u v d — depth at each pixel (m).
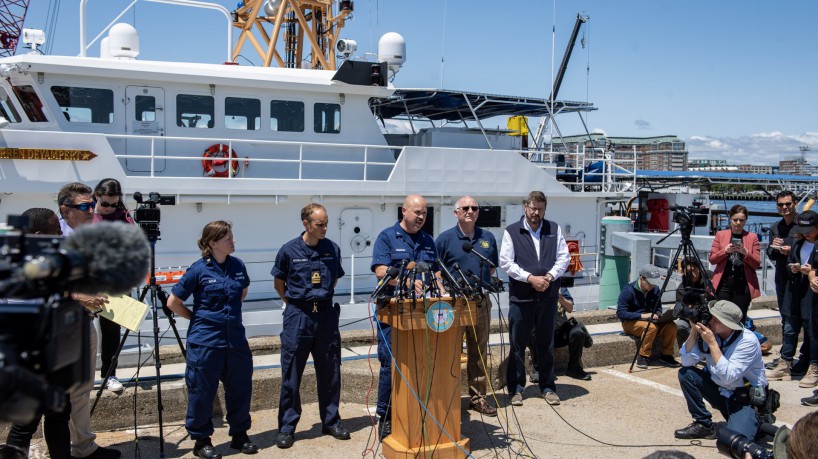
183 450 5.51
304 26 13.55
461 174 11.04
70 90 9.73
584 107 13.93
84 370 1.93
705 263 11.73
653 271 8.11
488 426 6.11
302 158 10.88
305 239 5.70
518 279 6.44
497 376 7.34
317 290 5.62
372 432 5.96
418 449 5.11
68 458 4.76
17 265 1.80
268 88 10.62
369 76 11.03
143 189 9.16
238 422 5.45
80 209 5.30
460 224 6.32
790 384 7.61
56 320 1.75
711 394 5.74
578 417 6.39
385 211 10.66
